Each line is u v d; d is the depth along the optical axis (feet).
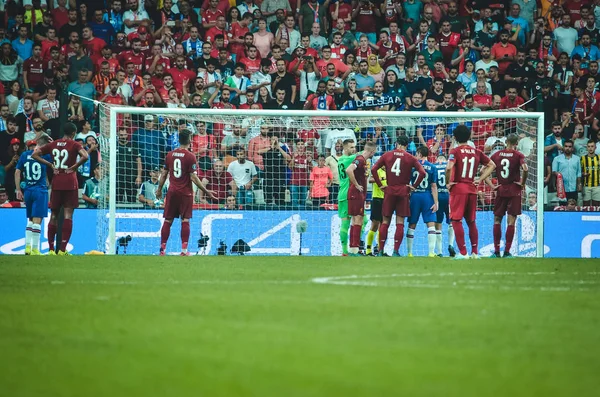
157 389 45.73
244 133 225.15
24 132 235.20
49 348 57.77
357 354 56.18
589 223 214.28
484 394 45.27
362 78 253.03
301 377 49.03
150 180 222.07
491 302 84.69
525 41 265.34
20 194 179.01
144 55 249.55
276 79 250.98
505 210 179.01
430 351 57.67
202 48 253.44
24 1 251.60
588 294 94.17
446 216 198.39
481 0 269.03
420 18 264.52
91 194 226.17
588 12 268.41
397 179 175.63
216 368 51.47
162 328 66.28
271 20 265.13
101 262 141.79
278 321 70.13
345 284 102.22
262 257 162.30
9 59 243.81
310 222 210.59
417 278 111.96
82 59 244.63
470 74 255.91
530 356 56.54
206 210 208.44
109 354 55.77
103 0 255.91
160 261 145.28
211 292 91.76
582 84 257.75
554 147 239.91
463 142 163.12
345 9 264.72
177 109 193.06
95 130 239.50
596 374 51.11
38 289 94.68
